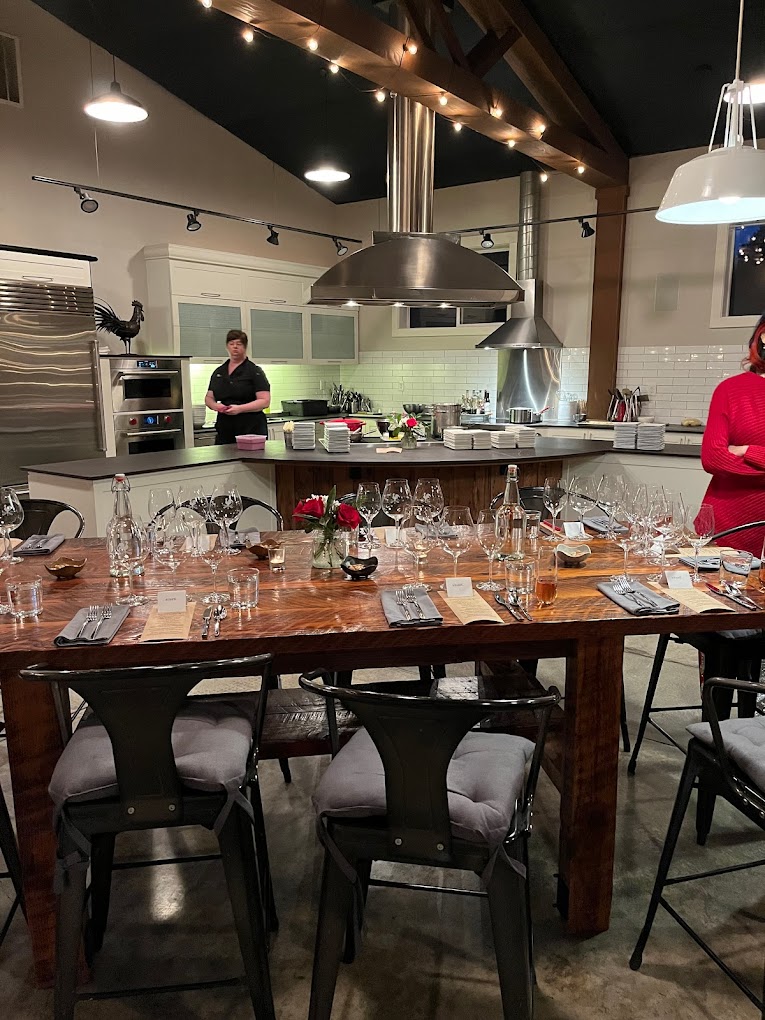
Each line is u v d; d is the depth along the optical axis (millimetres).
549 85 5688
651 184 6750
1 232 5801
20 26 5773
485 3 4742
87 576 2324
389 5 4965
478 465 4637
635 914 2092
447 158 7344
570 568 2359
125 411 6082
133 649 1743
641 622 1877
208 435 6961
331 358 8336
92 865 1900
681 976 1876
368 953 1962
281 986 1858
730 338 6543
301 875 2256
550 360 7445
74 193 6246
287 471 4941
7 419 5344
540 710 1555
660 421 6969
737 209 2572
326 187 8336
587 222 7051
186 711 1902
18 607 1965
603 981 1860
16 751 1765
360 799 1556
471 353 8078
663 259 6781
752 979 1855
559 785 2113
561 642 1981
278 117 7055
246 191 7691
